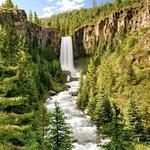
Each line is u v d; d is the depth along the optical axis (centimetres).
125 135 1823
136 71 7888
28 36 12131
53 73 11281
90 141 4606
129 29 11975
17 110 2820
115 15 13500
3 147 1345
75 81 11731
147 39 9200
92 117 5912
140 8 12425
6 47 3984
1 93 1438
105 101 4919
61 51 15438
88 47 15188
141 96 6538
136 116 4312
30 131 2231
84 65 14450
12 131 1365
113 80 7662
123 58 8794
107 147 1794
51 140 2002
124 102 6550
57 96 8644
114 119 1862
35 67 7969
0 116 1359
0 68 1525
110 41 11900
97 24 14825
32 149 1984
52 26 18275
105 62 10081
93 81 7406
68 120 5809
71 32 16538
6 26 7738
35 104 3900
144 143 4181
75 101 8012
